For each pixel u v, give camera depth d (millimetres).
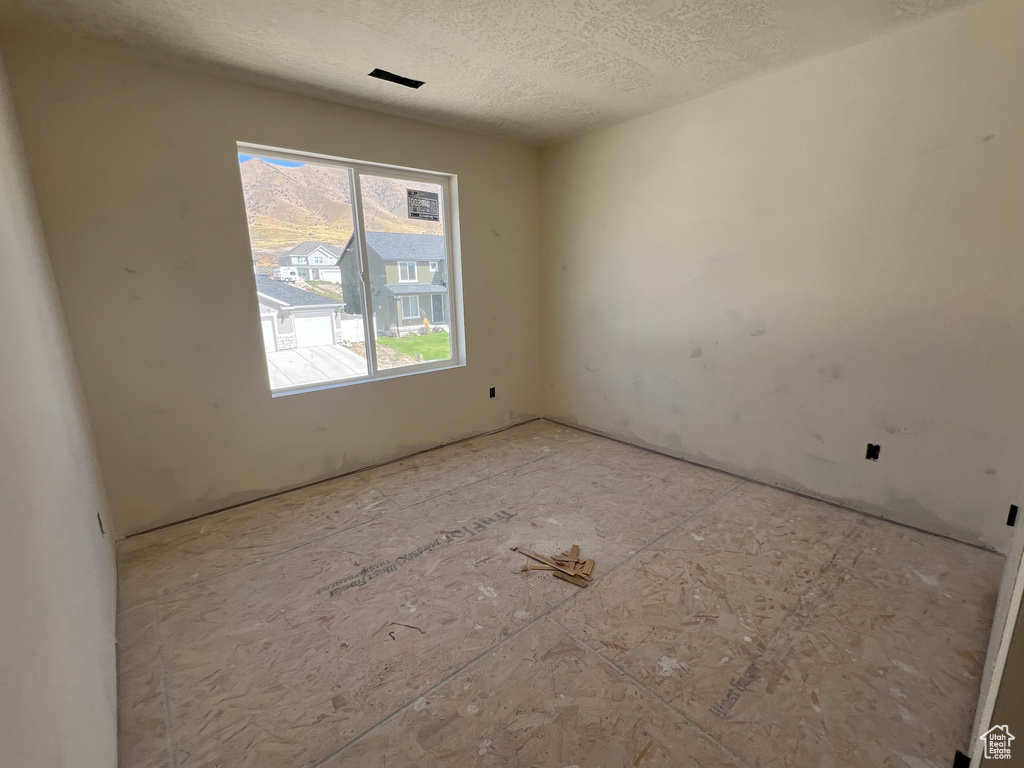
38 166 2080
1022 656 718
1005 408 2117
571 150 3773
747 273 2895
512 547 2336
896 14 2016
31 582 816
